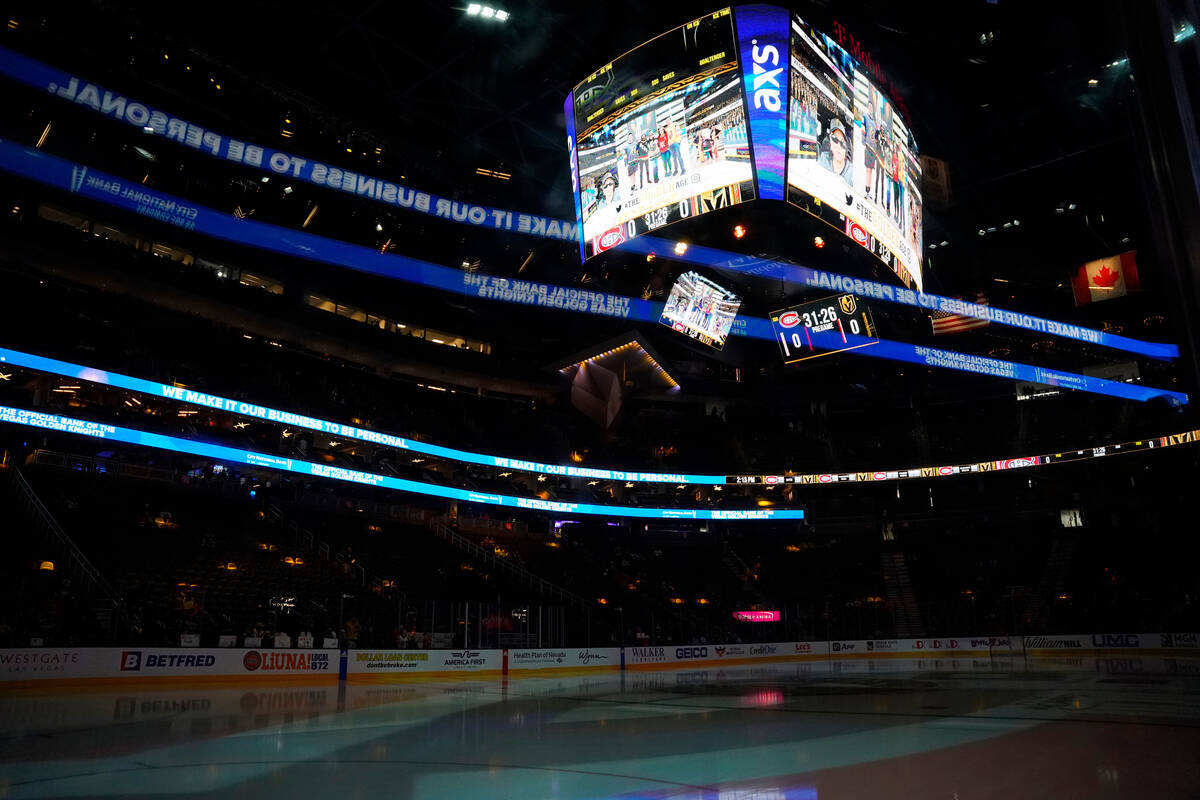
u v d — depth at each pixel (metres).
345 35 37.59
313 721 12.43
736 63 29.56
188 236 36.97
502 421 47.06
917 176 36.06
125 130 35.69
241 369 36.75
